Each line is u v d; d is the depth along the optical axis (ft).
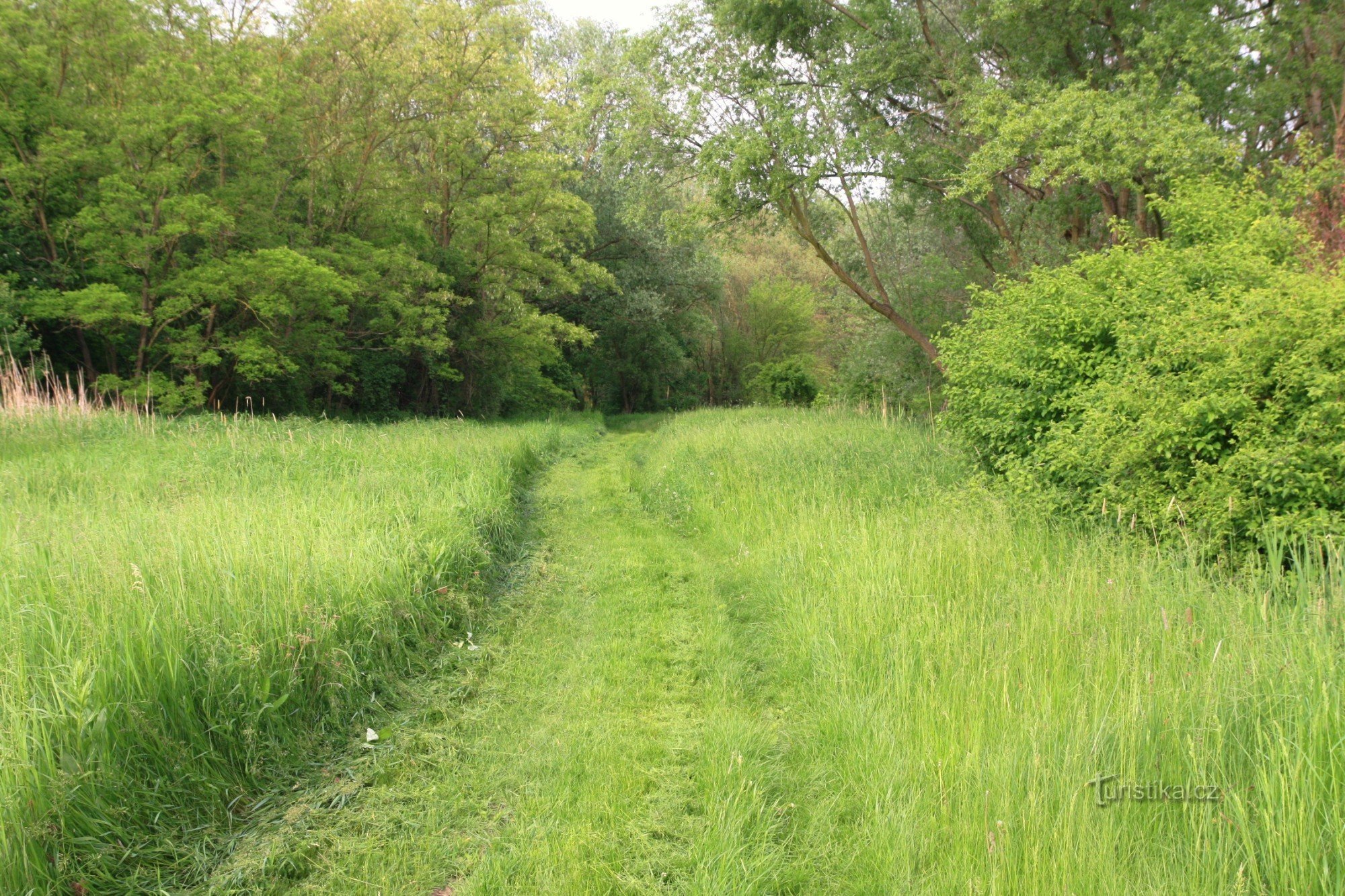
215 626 12.78
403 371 72.90
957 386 27.68
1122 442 18.78
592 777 12.10
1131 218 43.57
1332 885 7.64
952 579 16.83
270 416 48.21
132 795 10.05
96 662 10.80
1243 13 40.24
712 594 21.03
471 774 12.32
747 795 11.14
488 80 67.31
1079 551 16.66
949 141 46.65
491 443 39.42
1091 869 8.29
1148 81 36.63
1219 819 8.45
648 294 96.68
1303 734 9.34
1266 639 11.85
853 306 69.51
